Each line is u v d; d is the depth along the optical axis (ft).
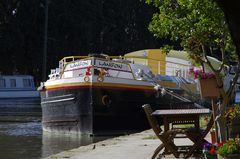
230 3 13.35
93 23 223.51
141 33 245.86
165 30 33.17
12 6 209.36
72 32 218.18
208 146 31.35
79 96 73.10
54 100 77.71
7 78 198.70
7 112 128.77
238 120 35.27
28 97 201.87
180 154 36.27
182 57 99.30
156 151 35.60
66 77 76.38
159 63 100.63
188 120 35.17
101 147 46.85
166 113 34.63
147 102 76.13
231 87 31.01
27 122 99.66
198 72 32.40
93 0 224.94
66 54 218.38
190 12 32.48
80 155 41.93
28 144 65.41
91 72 72.54
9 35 205.77
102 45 229.86
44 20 212.84
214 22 30.94
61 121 76.43
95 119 71.82
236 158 26.50
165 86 87.30
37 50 213.05
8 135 76.18
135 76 79.30
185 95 92.48
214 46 33.50
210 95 31.94
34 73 223.51
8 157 54.13
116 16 235.81
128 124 74.13
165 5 33.35
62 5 216.13
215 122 32.53
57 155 42.73
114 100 72.84
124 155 40.57
